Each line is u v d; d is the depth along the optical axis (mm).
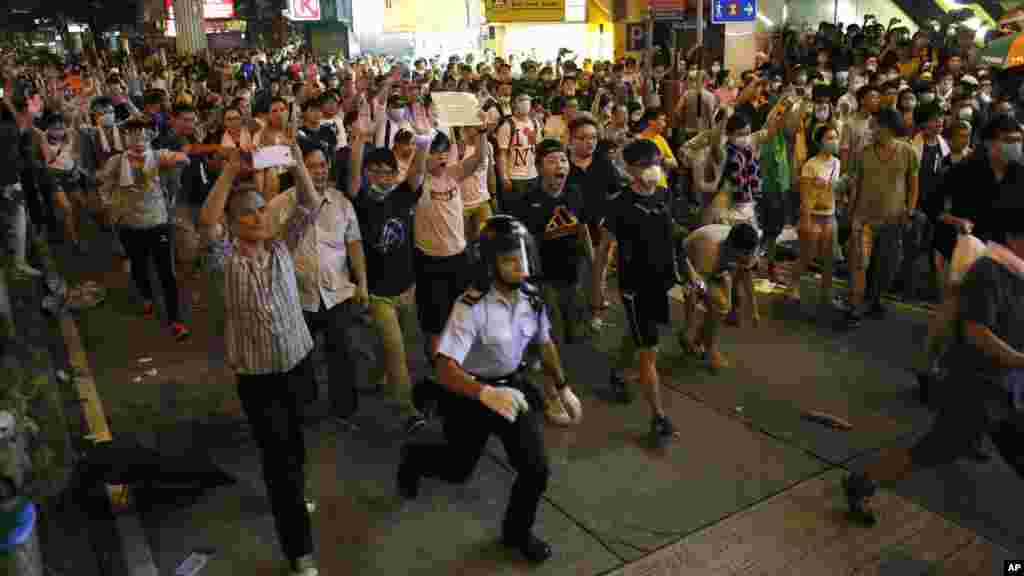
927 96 10008
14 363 5820
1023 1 22219
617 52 23219
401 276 5246
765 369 6254
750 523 4312
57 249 10203
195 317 7648
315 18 33312
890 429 5289
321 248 4918
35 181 10273
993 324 3615
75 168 10102
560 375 4027
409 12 31109
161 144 8031
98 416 5578
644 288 4949
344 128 9312
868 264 7457
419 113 8062
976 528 4254
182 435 5340
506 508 4418
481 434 3959
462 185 7480
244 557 4078
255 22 38406
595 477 4773
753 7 10062
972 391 3756
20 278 8414
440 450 4145
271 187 5422
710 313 6078
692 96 9695
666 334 7008
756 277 8516
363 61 23484
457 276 5574
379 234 5105
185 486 4566
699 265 5945
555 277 5910
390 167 5090
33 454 4777
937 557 4027
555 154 5652
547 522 4336
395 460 5012
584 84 15359
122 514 4445
